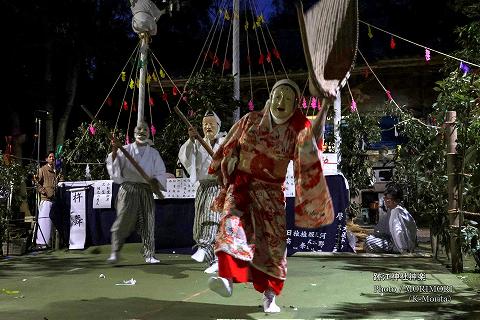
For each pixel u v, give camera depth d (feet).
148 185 18.34
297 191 10.91
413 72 37.70
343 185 20.40
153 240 18.90
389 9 48.98
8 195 23.30
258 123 11.07
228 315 10.93
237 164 11.32
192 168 17.29
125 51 53.36
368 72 35.14
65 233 23.61
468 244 15.57
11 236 23.88
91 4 49.16
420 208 20.39
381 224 21.07
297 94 10.89
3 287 14.38
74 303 12.17
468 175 15.39
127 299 12.63
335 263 18.19
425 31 47.32
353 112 28.43
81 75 53.93
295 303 12.00
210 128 17.43
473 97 16.03
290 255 20.06
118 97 53.01
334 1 10.14
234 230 10.54
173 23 54.44
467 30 20.07
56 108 52.60
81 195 23.27
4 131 50.11
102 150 30.12
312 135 10.43
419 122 23.63
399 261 18.58
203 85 27.43
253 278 11.07
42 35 47.55
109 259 17.46
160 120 48.14
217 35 50.19
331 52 10.18
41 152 51.08
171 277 15.94
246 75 39.24
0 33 45.78
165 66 55.57
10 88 47.39
